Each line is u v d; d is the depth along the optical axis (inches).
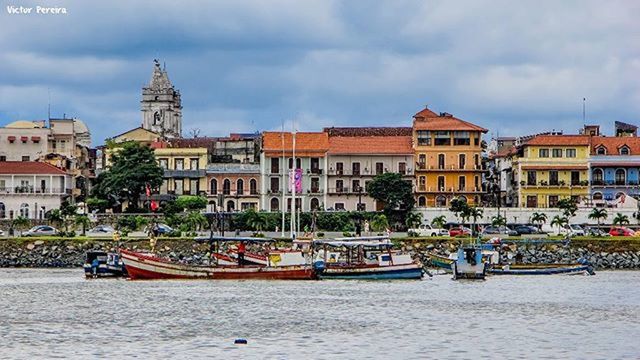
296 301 5285.4
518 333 4170.8
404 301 5310.0
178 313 4753.9
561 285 6368.1
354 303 5201.8
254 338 3983.8
